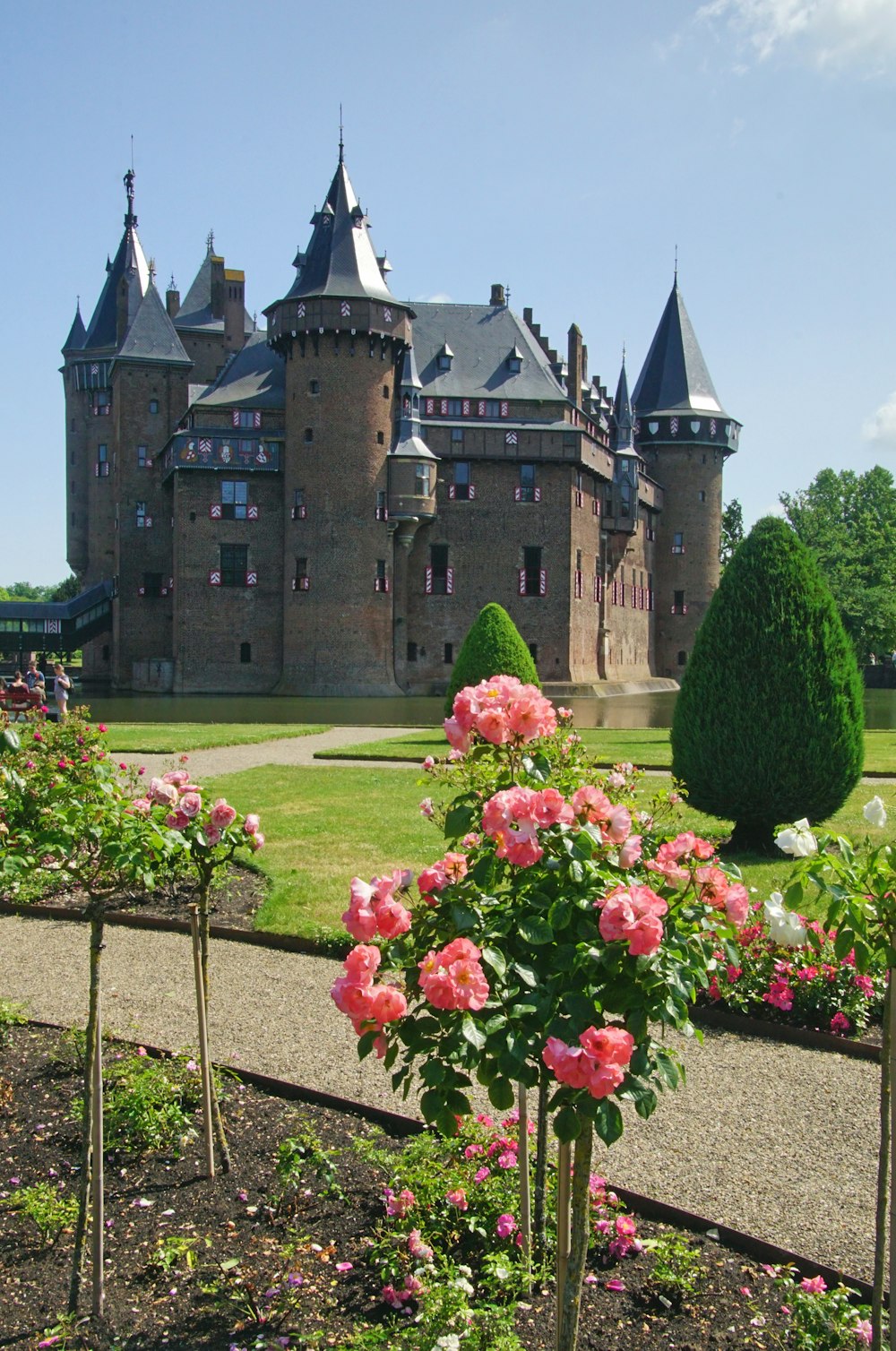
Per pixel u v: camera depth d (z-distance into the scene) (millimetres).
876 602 77125
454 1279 4520
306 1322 4535
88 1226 5148
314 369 54781
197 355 71875
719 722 13648
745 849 14078
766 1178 5914
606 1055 3264
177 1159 5895
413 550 59062
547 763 4391
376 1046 3744
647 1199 5457
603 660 67625
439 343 61875
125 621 63375
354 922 3689
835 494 86500
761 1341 4457
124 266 71125
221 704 47156
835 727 13430
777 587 13570
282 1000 8656
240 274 71625
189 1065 6645
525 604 60188
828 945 8289
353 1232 5164
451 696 27984
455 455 59031
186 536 56375
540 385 61500
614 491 68688
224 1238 5152
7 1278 4910
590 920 3699
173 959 9812
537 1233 5125
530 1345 4418
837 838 4277
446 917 3889
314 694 54812
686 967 3664
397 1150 5961
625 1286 4820
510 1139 5738
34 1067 7145
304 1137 5934
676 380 79500
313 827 15047
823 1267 4902
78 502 74188
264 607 57219
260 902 11367
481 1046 3531
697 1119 6684
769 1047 7926
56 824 4992
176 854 5555
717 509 80000
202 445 56094
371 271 55500
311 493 55031
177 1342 4449
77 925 11031
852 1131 6531
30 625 64000
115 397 65188
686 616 79500
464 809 4102
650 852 4219
